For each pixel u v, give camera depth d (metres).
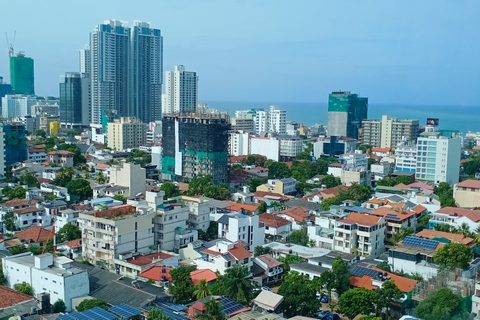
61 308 129.25
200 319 114.00
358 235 181.50
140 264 156.12
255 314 122.56
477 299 129.50
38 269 136.75
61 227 197.75
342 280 142.38
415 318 116.19
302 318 121.50
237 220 181.88
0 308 122.62
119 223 163.12
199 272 154.75
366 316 118.25
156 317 113.38
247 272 144.38
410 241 170.62
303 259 170.12
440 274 146.38
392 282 135.00
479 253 167.50
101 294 135.38
